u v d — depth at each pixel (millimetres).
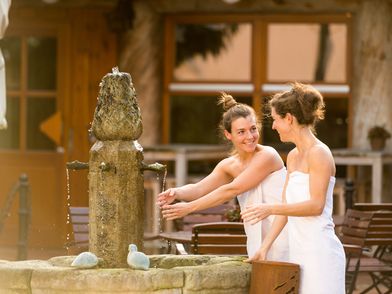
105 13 23797
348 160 21828
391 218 15836
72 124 24172
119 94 11188
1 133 24594
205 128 24016
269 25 23641
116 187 11086
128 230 11109
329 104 23453
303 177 10789
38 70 24359
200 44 23906
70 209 16500
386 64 23031
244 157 11953
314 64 23531
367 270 16031
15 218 24438
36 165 24391
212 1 23438
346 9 23109
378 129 22609
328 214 10828
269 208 10602
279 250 11461
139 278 10523
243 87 23797
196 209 11531
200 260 11539
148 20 23750
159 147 22531
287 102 10875
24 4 24125
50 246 24016
